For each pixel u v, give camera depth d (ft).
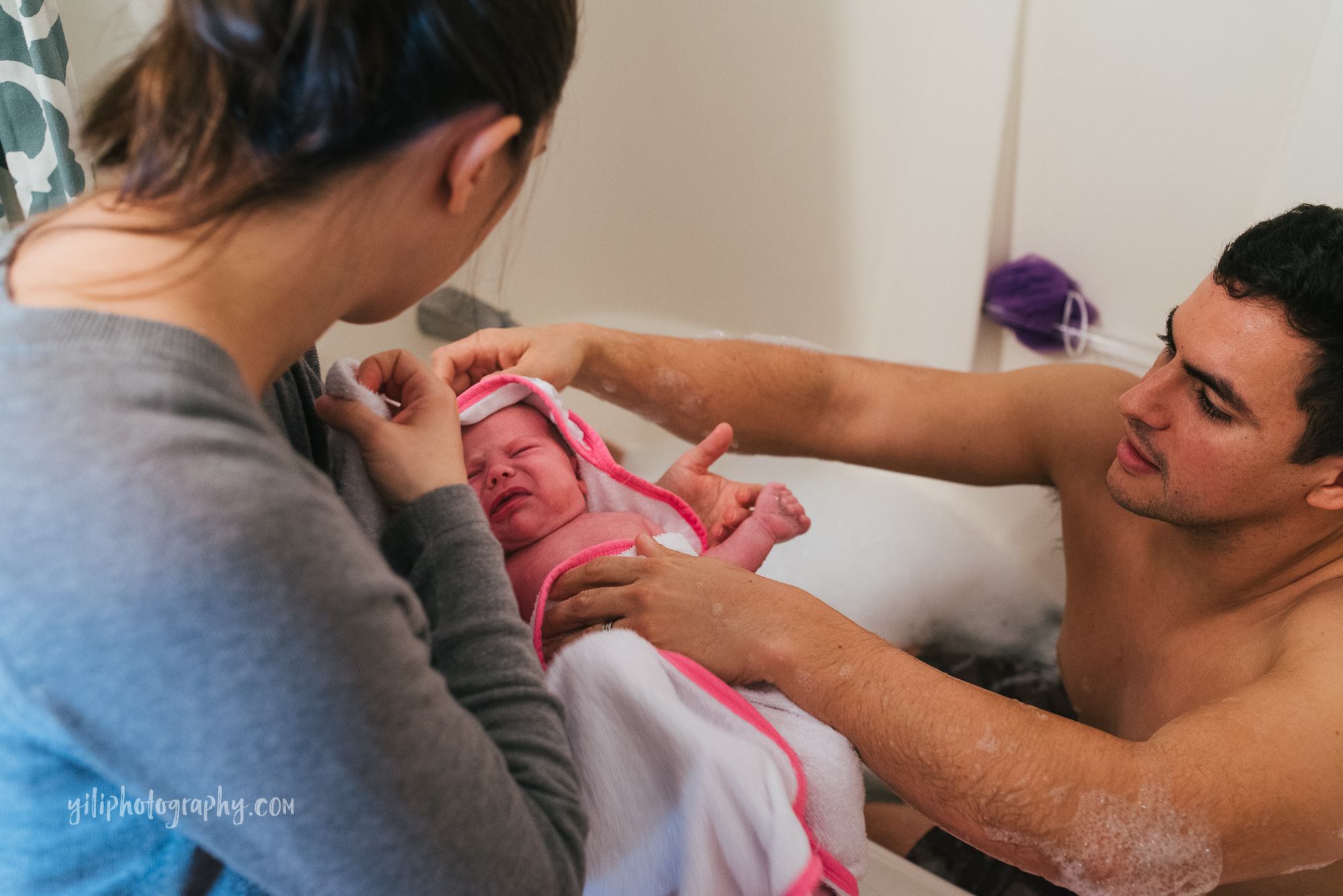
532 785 1.33
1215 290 2.34
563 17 1.28
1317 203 3.84
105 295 1.07
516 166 1.36
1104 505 3.22
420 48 1.11
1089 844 1.97
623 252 5.87
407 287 1.39
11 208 3.37
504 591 1.52
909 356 5.02
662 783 2.07
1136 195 4.32
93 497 0.94
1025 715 2.10
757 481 5.16
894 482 5.01
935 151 4.63
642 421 5.31
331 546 1.05
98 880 1.27
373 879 1.07
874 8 4.67
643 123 5.57
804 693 2.28
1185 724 2.09
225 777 0.99
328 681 1.00
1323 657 2.18
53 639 0.93
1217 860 1.93
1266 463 2.33
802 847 1.89
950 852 3.26
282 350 1.25
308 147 1.10
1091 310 4.58
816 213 5.18
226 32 1.06
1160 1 4.00
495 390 2.81
